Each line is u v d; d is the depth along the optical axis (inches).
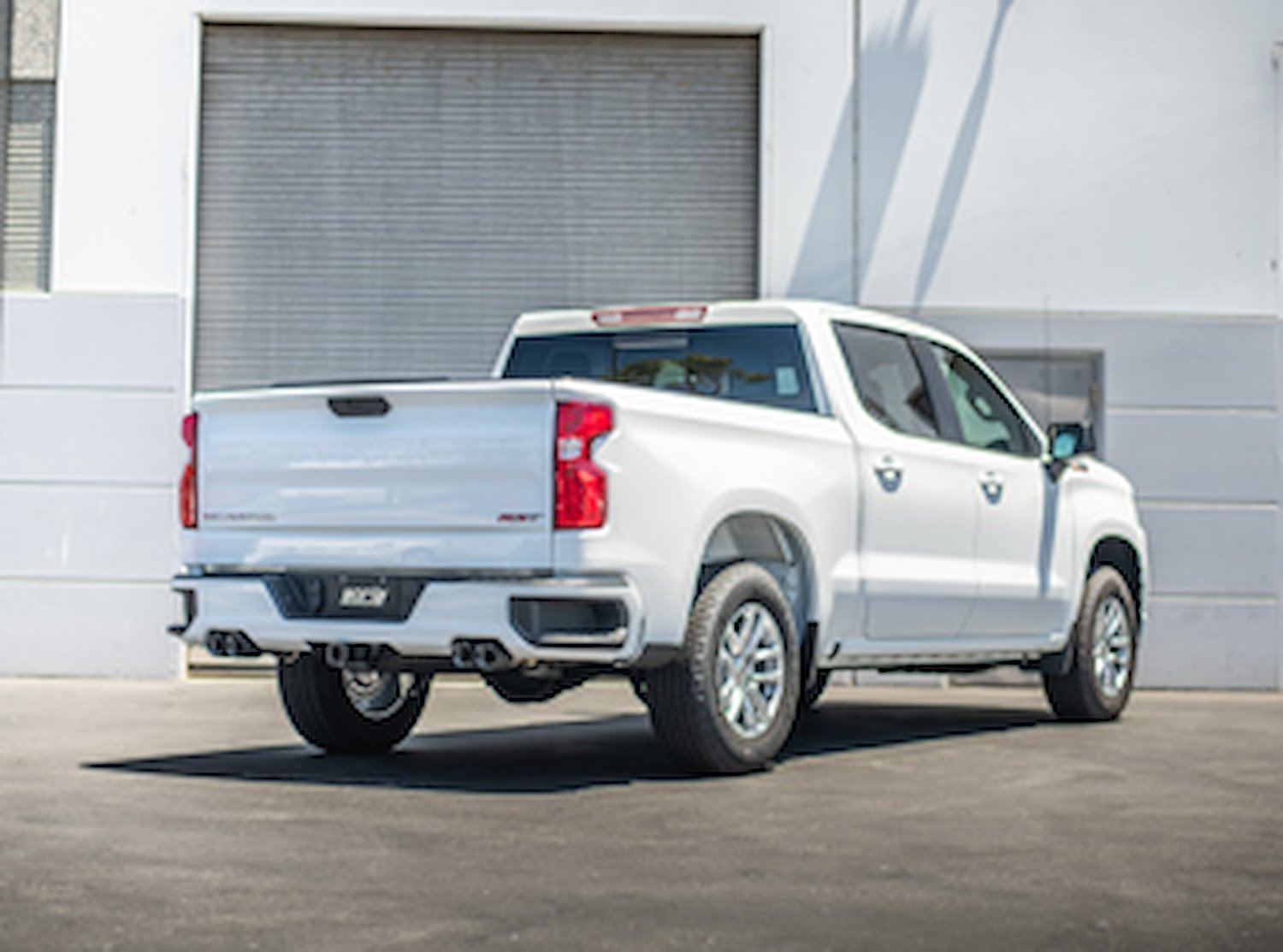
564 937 161.2
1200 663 532.1
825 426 306.3
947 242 532.4
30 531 519.5
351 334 534.0
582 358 339.6
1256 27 538.3
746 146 537.0
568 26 532.4
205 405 282.4
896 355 338.3
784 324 320.2
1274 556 534.9
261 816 230.2
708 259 536.4
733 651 276.5
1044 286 534.0
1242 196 537.0
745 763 277.4
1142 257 535.2
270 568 275.6
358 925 164.7
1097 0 536.4
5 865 193.6
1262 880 193.9
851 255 531.2
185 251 525.7
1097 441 535.8
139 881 185.0
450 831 219.3
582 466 252.5
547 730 360.2
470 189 535.8
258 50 535.2
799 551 298.5
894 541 320.5
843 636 308.0
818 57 531.8
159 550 520.7
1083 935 165.0
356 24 534.6
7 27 527.2
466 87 536.7
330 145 534.9
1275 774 294.7
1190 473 534.6
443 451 260.5
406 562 262.2
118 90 526.6
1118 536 402.3
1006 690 517.7
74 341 522.3
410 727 317.4
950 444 344.2
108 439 521.3
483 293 535.2
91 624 518.6
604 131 536.7
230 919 167.2
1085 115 535.5
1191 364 534.9
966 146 533.6
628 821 229.0
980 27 534.6
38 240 529.3
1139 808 249.3
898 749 327.9
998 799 256.5
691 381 327.9
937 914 173.2
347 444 268.5
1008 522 357.4
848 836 219.8
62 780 266.5
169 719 378.3
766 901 178.4
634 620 256.2
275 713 395.5
